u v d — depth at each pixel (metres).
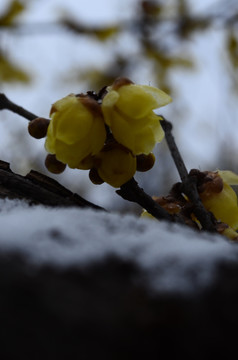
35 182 0.30
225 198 0.31
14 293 0.22
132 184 0.30
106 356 0.21
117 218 0.25
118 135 0.28
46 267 0.22
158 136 0.29
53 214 0.25
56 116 0.28
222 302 0.22
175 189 0.31
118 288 0.22
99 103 0.29
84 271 0.22
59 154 0.28
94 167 0.29
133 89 0.28
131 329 0.22
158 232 0.25
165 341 0.22
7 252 0.23
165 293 0.22
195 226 0.30
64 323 0.22
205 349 0.22
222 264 0.23
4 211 0.27
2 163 0.30
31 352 0.21
